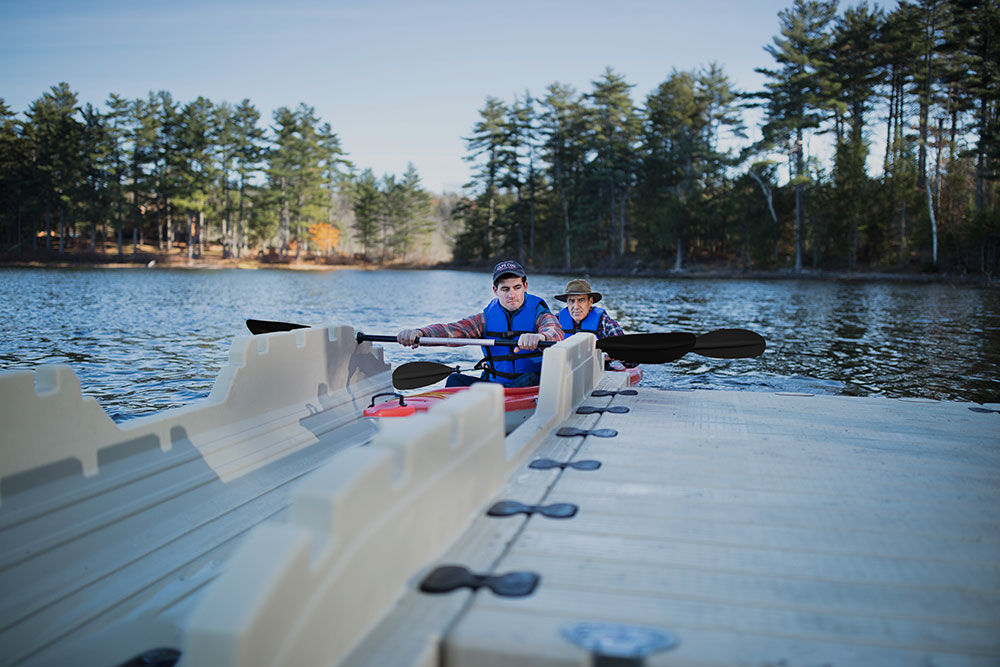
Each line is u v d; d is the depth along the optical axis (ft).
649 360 17.19
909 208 155.22
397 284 148.05
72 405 9.20
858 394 26.96
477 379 17.20
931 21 159.33
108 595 8.46
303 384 14.52
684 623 5.41
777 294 100.78
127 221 270.05
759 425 12.46
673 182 199.21
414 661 4.88
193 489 10.74
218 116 260.42
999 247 137.59
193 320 57.00
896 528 7.55
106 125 248.32
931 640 5.24
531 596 5.82
